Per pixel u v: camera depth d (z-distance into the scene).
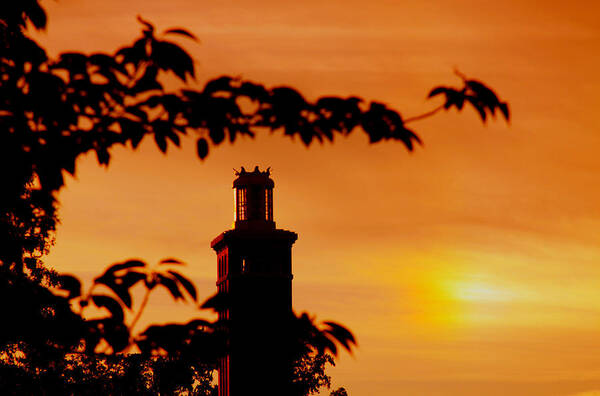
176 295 24.22
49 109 24.56
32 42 25.55
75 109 24.97
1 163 24.55
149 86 24.72
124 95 24.83
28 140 24.77
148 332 24.72
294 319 24.08
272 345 24.23
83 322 24.14
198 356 24.61
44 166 25.06
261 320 24.33
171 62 24.48
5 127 24.52
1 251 25.62
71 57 24.47
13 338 24.14
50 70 24.67
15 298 23.94
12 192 25.06
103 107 25.12
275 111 24.83
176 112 24.78
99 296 24.03
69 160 25.22
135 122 25.20
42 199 25.72
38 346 24.64
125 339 24.39
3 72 24.97
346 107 24.91
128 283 24.00
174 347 24.61
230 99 24.67
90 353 25.22
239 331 24.36
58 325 24.05
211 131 25.12
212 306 24.47
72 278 24.06
